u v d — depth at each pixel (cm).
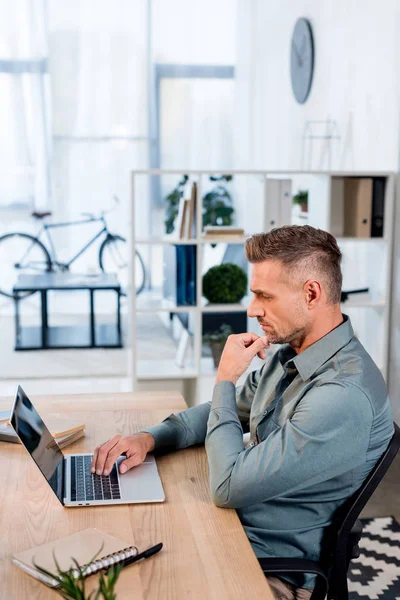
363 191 410
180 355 426
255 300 166
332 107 518
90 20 710
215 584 127
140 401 223
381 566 276
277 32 651
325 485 158
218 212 723
